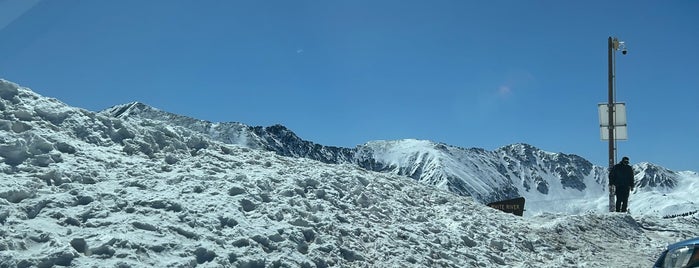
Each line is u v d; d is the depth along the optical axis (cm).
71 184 941
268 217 1018
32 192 877
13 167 954
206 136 1509
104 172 1041
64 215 843
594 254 1398
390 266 1003
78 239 780
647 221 1986
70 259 736
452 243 1205
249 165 1325
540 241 1389
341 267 949
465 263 1124
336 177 1381
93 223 840
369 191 1373
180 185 1049
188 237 873
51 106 1255
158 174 1094
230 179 1142
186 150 1328
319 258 941
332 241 1010
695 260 775
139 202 933
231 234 916
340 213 1159
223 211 978
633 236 1689
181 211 939
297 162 1524
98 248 769
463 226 1334
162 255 805
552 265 1238
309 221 1051
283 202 1100
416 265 1039
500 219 1537
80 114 1271
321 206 1145
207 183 1087
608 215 1806
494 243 1279
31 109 1199
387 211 1275
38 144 1042
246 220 977
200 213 948
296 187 1196
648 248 1549
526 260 1242
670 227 1925
